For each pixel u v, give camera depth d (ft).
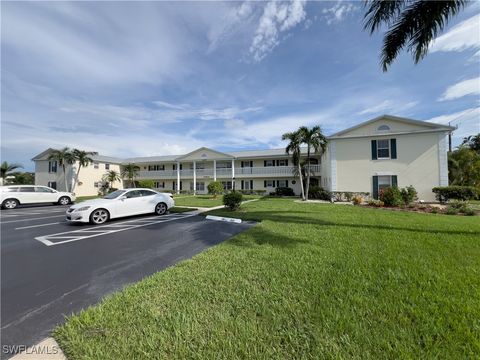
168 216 35.81
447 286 10.61
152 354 6.84
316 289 10.44
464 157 76.79
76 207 30.32
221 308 9.12
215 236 22.48
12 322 9.08
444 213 37.63
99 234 24.09
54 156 92.63
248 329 7.80
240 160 107.34
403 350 6.74
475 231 21.77
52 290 11.78
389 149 59.47
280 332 7.64
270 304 9.31
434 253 15.30
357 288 10.47
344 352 6.73
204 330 7.83
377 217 31.01
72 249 18.94
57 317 9.39
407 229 22.85
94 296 11.12
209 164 114.62
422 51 24.62
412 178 57.52
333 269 12.72
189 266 13.60
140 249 18.61
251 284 11.12
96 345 7.29
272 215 33.42
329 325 7.89
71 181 98.53
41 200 57.98
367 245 17.33
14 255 17.66
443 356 6.53
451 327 7.74
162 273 12.69
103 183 111.75
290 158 99.86
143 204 35.40
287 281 11.30
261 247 17.12
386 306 8.99
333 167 63.67
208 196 85.81
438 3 22.25
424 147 56.95
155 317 8.61
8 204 52.90
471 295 9.80
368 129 61.31
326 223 26.55
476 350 6.72
